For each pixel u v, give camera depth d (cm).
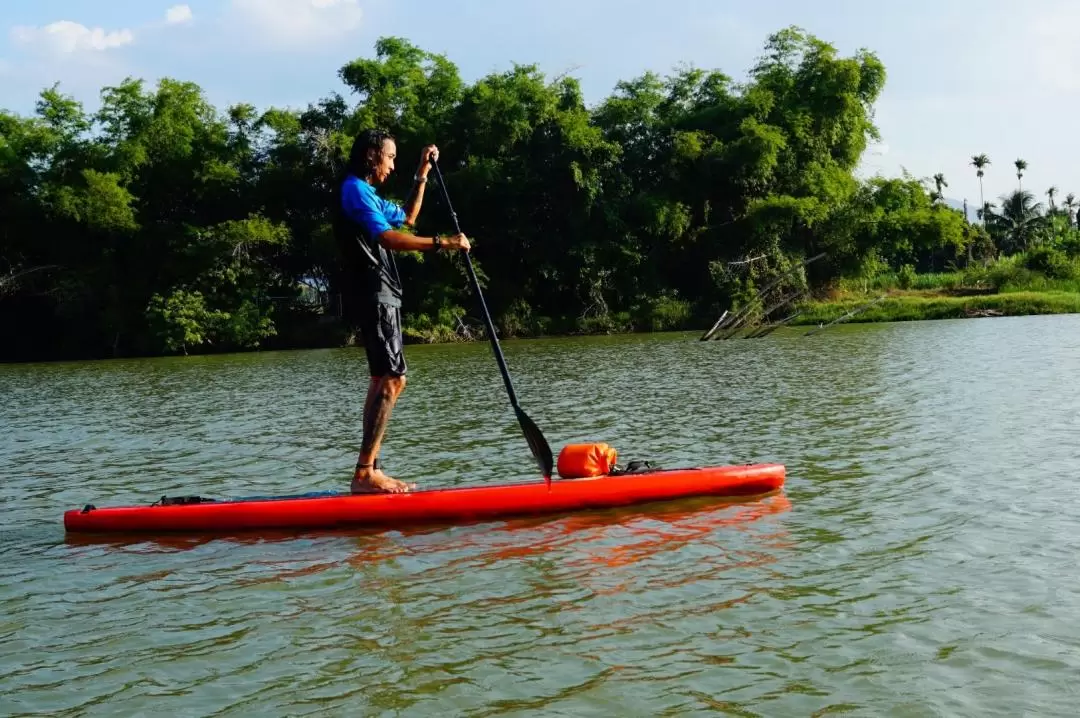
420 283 4200
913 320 4122
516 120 4294
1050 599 536
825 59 4697
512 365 2406
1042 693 432
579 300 4466
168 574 642
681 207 4484
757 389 1559
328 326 4106
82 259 4166
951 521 695
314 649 507
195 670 487
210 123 4353
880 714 420
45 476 1020
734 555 636
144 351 3953
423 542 693
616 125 4594
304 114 4469
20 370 3164
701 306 4459
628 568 618
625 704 436
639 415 1302
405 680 467
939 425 1103
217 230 4003
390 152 739
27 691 469
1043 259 5147
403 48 4519
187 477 981
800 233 4738
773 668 466
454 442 1123
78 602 593
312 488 902
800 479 852
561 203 4384
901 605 537
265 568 647
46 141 4134
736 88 4847
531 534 704
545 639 509
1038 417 1127
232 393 1930
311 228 4288
